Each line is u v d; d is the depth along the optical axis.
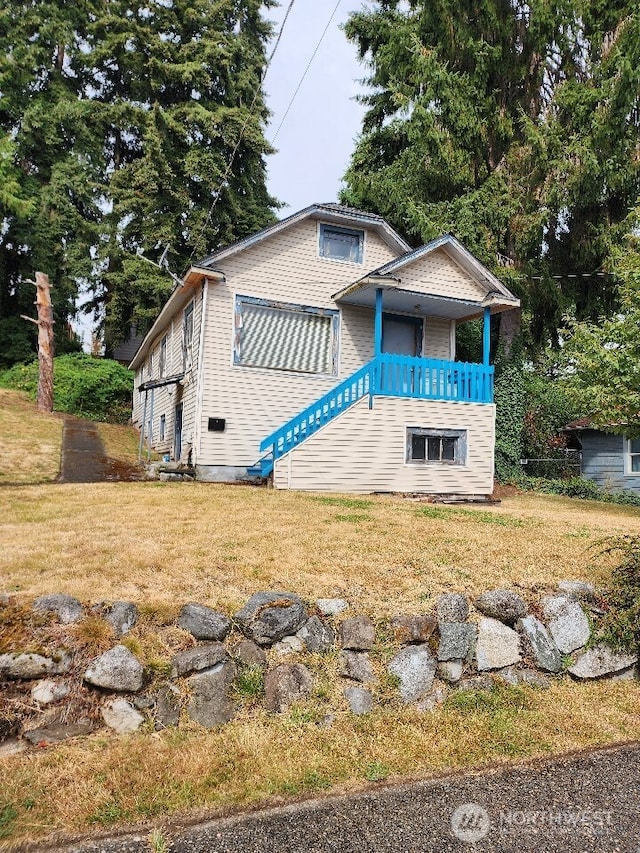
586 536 7.00
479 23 16.73
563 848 2.65
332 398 11.60
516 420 17.14
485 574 5.03
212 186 26.19
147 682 3.41
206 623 3.69
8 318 26.59
